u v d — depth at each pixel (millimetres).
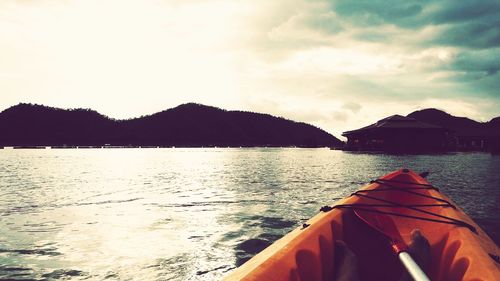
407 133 79125
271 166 31141
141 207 9750
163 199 11188
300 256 2039
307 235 2373
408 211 4020
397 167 27359
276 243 2531
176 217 8242
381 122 83812
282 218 7957
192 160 49812
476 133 90250
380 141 81062
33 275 4566
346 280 2047
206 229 6961
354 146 94438
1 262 5066
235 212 8773
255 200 10641
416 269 1723
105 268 4801
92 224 7566
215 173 23188
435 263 2631
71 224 7594
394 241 2410
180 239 6262
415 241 2334
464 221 3033
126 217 8320
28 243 6074
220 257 5250
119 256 5324
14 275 4559
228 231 6781
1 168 29703
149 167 32094
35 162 42250
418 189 4715
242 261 5074
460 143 91812
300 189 13312
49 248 5781
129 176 21031
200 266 4863
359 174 20812
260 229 6922
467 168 25297
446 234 2723
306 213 8547
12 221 7918
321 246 2379
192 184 15805
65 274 4602
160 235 6559
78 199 11336
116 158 59469
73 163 40250
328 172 22719
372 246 2941
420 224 3584
